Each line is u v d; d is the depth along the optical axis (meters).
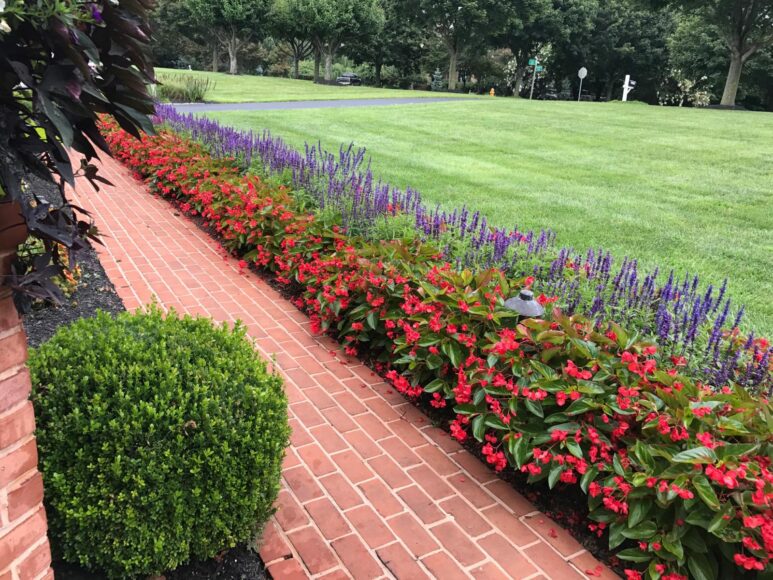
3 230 1.35
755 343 2.89
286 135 12.96
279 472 2.30
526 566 2.38
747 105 42.53
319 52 42.97
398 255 4.14
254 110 18.16
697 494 2.22
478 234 4.73
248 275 5.43
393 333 3.76
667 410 2.47
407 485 2.81
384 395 3.61
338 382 3.73
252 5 40.59
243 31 43.47
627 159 11.38
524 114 19.20
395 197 5.49
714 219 7.13
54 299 1.44
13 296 1.41
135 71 1.33
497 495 2.79
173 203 7.66
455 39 43.03
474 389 3.03
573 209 7.39
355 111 18.78
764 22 28.39
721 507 2.10
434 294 3.45
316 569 2.28
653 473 2.32
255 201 5.41
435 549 2.43
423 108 20.53
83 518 1.88
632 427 2.62
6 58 1.07
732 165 10.87
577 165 10.66
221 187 6.25
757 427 2.36
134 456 1.95
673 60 40.00
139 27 1.30
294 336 4.32
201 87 22.12
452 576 2.30
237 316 4.59
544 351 2.89
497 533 2.55
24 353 1.53
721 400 2.47
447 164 10.33
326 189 5.82
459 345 3.29
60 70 1.11
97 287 4.83
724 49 35.59
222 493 2.05
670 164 10.92
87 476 1.92
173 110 11.12
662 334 3.05
